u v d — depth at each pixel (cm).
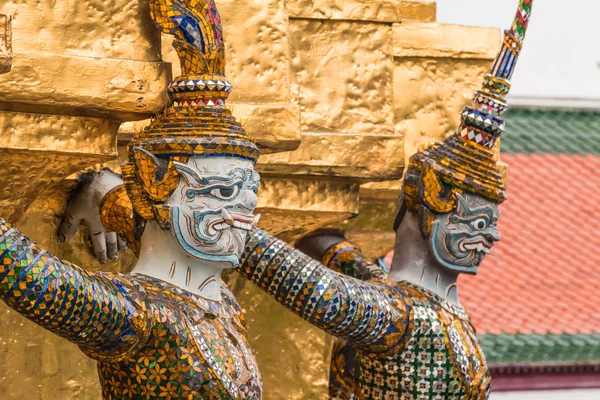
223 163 933
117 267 1144
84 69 980
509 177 2575
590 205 2555
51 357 1109
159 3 953
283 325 1354
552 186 2578
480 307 2242
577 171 2631
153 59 1016
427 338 1102
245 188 942
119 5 1007
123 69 992
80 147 1000
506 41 1119
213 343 922
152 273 937
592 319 2259
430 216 1114
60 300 836
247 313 1338
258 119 1127
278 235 1286
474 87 1405
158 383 903
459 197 1110
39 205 1090
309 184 1245
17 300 827
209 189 925
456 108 1398
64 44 986
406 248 1140
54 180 1031
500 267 2350
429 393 1101
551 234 2459
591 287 2350
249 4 1144
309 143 1220
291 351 1357
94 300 853
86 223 1098
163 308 905
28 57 964
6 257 820
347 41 1257
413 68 1387
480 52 1408
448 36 1398
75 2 993
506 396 2167
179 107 944
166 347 902
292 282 1048
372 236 1423
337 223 1398
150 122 1041
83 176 1083
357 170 1236
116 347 884
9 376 1084
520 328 2205
